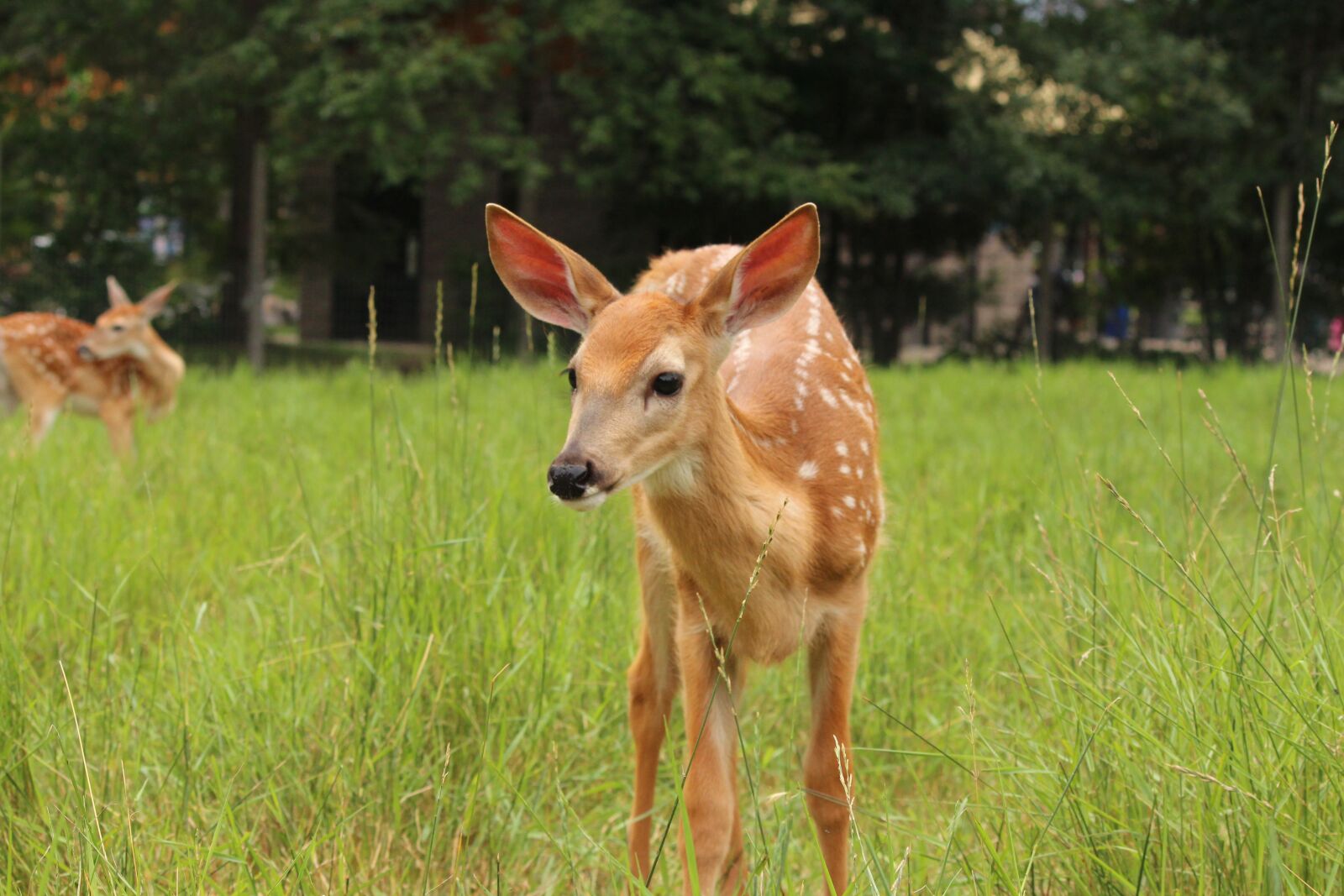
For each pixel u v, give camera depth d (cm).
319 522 655
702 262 538
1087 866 341
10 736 402
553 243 420
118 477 799
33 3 2127
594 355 377
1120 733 368
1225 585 507
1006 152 2181
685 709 408
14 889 352
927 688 523
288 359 1980
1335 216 2306
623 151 2188
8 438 1019
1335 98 2166
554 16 2136
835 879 388
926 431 1072
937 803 436
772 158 2183
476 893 388
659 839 454
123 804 369
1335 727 335
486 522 561
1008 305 3100
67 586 555
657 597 445
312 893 342
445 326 2172
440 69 1944
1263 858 315
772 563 388
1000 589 601
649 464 372
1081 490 717
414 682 423
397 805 400
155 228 2495
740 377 464
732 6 2286
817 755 402
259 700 443
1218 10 2453
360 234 2588
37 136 2280
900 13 2295
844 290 2536
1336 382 1197
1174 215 2486
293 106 1953
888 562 611
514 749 443
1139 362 2339
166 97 2155
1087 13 2328
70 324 1153
